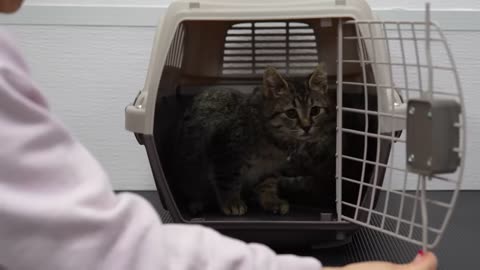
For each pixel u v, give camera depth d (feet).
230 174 3.96
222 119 4.02
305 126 4.15
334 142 4.16
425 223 2.17
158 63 3.34
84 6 4.66
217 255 1.63
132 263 1.45
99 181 1.54
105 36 4.73
